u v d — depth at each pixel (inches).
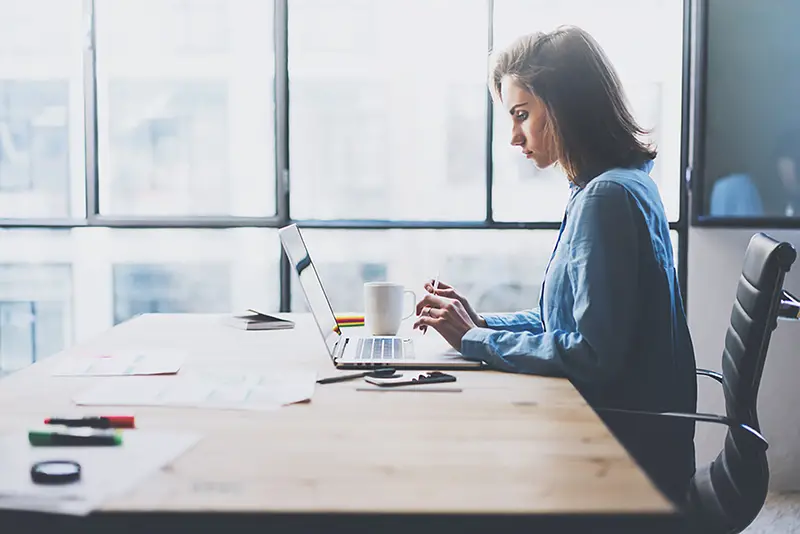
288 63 118.8
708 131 113.9
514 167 121.5
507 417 39.6
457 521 26.3
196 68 155.9
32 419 39.4
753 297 51.4
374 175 160.2
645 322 53.6
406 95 156.5
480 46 122.2
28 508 27.1
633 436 54.3
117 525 26.8
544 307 57.9
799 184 113.4
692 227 116.0
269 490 28.8
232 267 153.9
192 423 38.5
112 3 126.4
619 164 58.1
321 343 63.5
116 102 154.5
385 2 138.6
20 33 149.4
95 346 62.2
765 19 111.9
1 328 151.1
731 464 51.2
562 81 57.0
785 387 116.3
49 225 120.6
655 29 120.0
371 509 26.8
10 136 151.4
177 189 158.6
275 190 119.8
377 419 39.2
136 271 155.9
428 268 151.2
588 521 26.3
